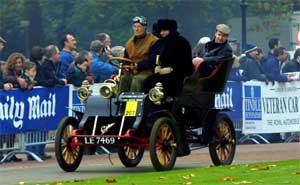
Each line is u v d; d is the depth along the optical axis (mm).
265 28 79312
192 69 35312
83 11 75375
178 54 34969
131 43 36094
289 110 56562
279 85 55812
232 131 36906
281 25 79750
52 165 38906
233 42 54344
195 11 77000
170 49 34938
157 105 34188
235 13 78438
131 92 34250
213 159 36031
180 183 28797
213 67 35750
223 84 36156
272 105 55469
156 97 33469
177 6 76688
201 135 35469
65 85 44188
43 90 42875
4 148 41406
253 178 30000
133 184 28688
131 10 75875
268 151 45844
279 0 79688
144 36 36031
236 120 53438
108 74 46188
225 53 36469
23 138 42062
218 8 77625
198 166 36750
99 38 47500
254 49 54688
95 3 75312
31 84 42062
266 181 28875
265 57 55375
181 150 34594
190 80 35062
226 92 52750
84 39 75250
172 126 34094
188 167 36250
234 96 53250
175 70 34875
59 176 33250
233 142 36938
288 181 28781
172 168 34219
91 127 34438
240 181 29109
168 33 35156
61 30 74938
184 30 77000
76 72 44844
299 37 68125
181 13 77000
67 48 47094
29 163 40750
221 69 35844
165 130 33781
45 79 43000
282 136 56719
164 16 76812
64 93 44156
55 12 74938
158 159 33250
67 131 34719
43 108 42938
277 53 56219
